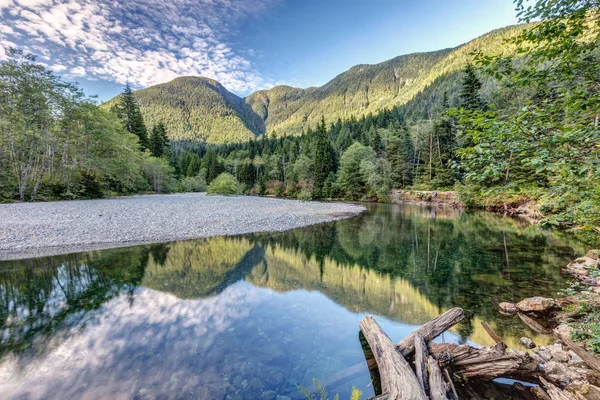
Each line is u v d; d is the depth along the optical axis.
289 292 6.40
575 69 2.99
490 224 16.59
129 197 33.38
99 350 3.87
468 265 8.39
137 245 10.55
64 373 3.33
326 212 23.11
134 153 37.56
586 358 3.20
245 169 63.81
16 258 8.62
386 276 7.58
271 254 9.96
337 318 5.06
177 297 5.97
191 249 10.30
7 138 22.64
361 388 3.18
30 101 23.33
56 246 9.92
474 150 3.14
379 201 38.50
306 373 3.46
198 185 61.88
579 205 3.57
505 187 3.26
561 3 2.88
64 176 26.39
